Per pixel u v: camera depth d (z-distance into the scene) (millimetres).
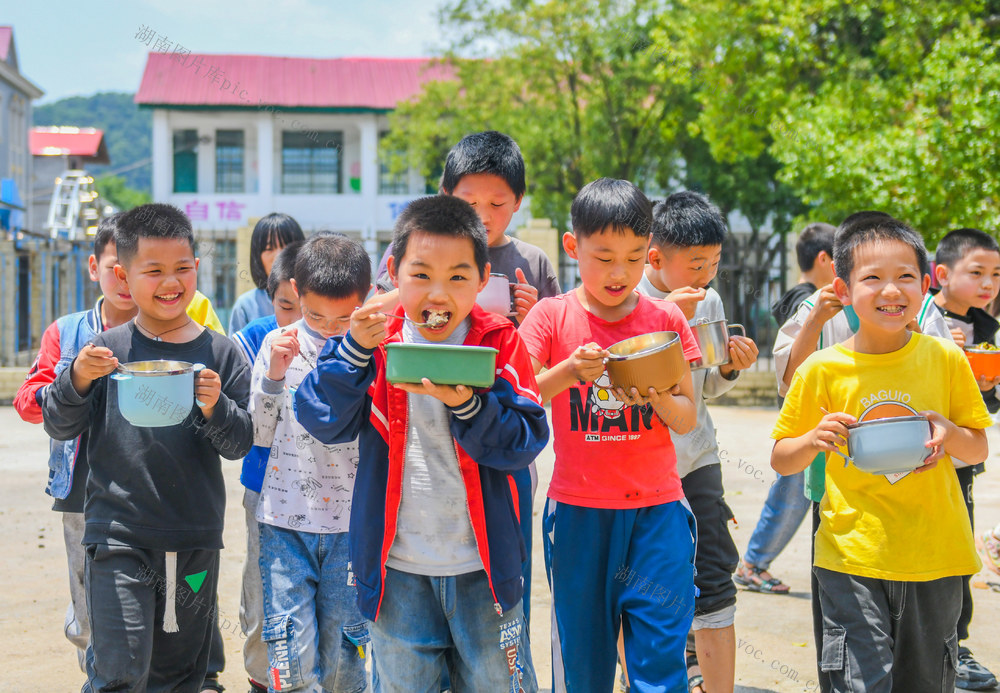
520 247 3785
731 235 15492
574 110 21000
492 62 21359
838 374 3006
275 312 3986
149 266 3020
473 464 2525
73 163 37781
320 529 3201
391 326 2625
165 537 2969
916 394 2941
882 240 2910
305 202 29594
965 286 4336
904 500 2865
